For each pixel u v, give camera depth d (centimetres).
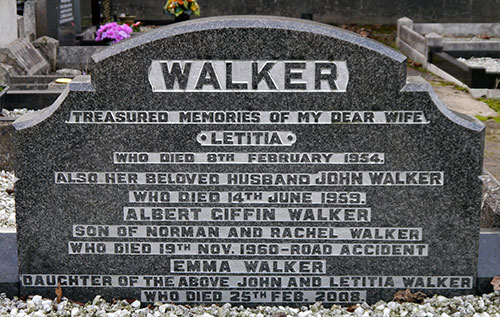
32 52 1089
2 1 1026
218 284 435
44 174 419
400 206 423
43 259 431
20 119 421
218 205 425
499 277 430
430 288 435
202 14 1898
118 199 423
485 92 1091
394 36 1741
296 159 417
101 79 405
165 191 423
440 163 415
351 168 418
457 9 1891
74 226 427
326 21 1906
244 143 416
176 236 429
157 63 404
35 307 425
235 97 409
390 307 425
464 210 422
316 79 405
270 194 423
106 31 1150
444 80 1206
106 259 432
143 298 438
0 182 643
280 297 437
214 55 402
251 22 398
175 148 416
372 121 411
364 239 428
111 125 412
